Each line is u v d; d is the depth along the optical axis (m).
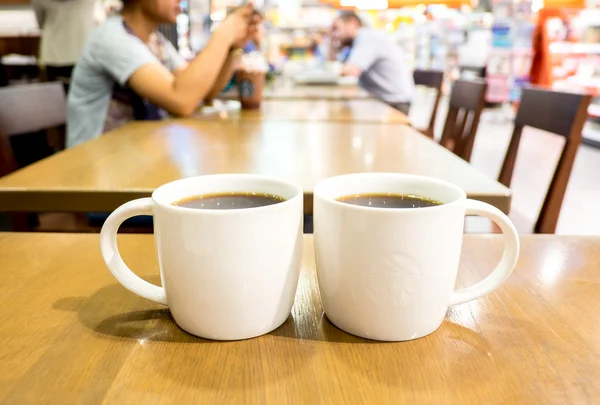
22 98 1.56
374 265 0.40
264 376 0.38
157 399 0.36
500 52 6.60
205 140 1.23
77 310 0.49
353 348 0.42
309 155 1.06
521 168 4.49
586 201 3.59
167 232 0.41
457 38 7.42
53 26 3.25
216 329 0.42
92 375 0.38
